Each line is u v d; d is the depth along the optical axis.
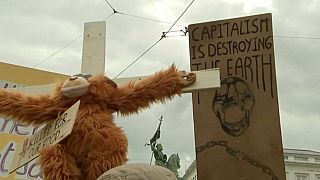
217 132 2.59
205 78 2.27
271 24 2.70
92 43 3.09
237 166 2.52
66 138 2.07
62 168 2.00
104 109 2.18
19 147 2.33
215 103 2.64
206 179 2.53
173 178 1.58
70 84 2.18
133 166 1.56
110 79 2.26
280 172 2.46
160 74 2.23
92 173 1.98
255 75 2.64
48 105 2.23
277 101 2.58
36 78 3.93
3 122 3.77
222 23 2.76
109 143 2.02
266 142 2.52
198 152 2.59
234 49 2.71
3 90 2.28
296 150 24.77
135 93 2.20
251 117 2.58
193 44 2.77
